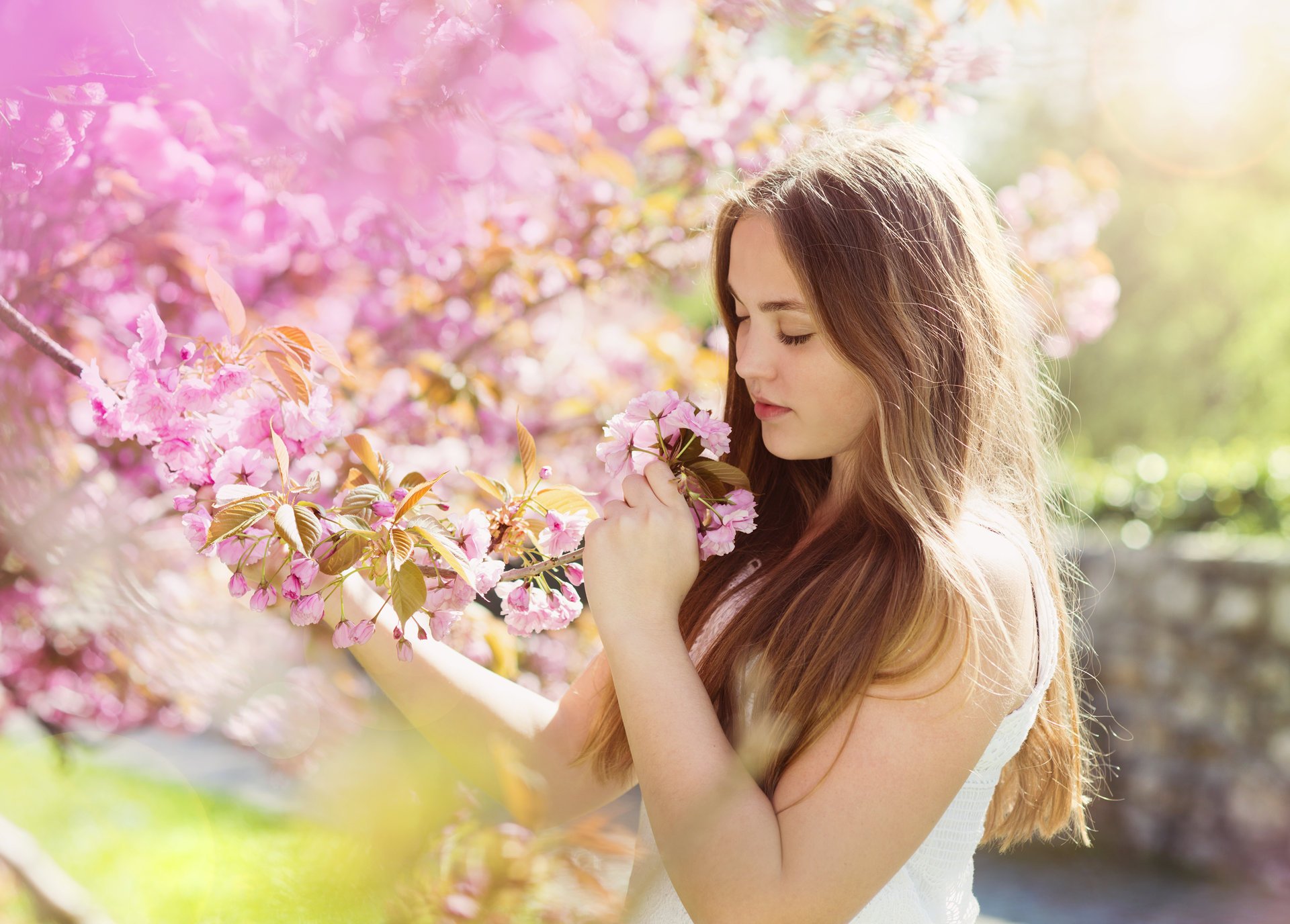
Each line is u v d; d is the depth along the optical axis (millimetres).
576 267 2633
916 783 1083
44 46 1002
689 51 2535
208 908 642
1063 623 1468
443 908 671
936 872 1244
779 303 1235
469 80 1047
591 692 1488
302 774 659
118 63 1063
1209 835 5105
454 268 2336
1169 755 5371
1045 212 4066
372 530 1016
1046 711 1492
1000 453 1369
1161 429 12328
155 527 1766
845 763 1093
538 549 1210
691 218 2715
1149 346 12344
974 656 1104
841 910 1050
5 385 1562
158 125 1211
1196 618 5340
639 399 1217
